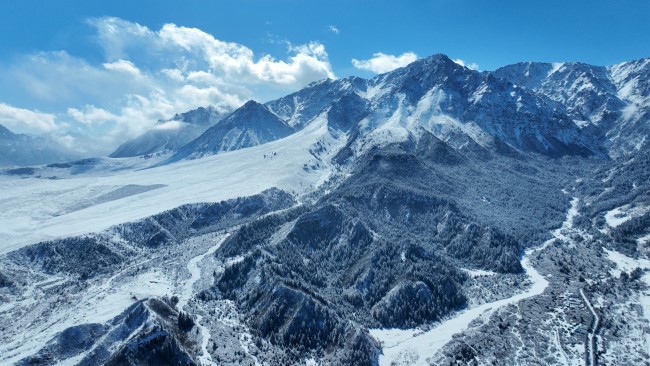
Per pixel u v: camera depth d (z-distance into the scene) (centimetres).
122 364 14550
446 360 16300
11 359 14938
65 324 17250
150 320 16338
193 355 16038
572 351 16262
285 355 16900
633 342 16638
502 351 16450
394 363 16500
